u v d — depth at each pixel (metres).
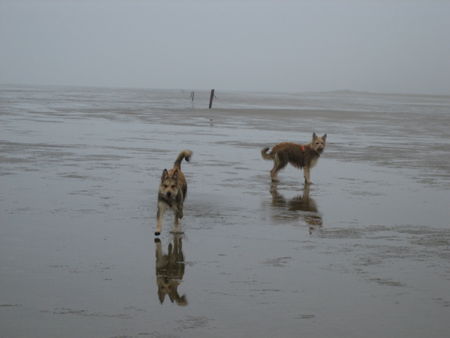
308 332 5.93
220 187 14.36
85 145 22.39
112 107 55.25
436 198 13.55
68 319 6.14
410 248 9.21
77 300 6.68
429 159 21.05
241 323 6.12
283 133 30.66
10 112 42.34
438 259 8.63
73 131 28.30
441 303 6.82
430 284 7.49
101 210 11.31
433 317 6.40
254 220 10.90
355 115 53.22
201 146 23.34
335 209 12.11
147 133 28.45
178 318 6.23
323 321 6.22
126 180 14.77
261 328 6.01
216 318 6.25
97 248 8.79
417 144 26.67
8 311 6.31
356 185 15.25
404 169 18.38
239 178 15.90
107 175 15.44
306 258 8.54
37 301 6.61
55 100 71.62
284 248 9.05
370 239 9.73
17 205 11.48
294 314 6.40
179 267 7.99
